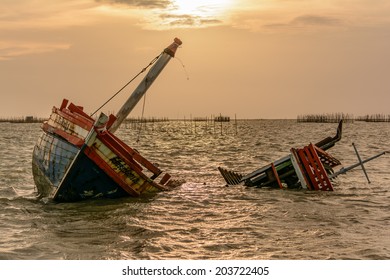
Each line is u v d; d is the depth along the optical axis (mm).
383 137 106562
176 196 24625
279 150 63062
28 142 84188
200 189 27219
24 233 17516
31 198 24234
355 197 25094
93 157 21875
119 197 23500
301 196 25219
